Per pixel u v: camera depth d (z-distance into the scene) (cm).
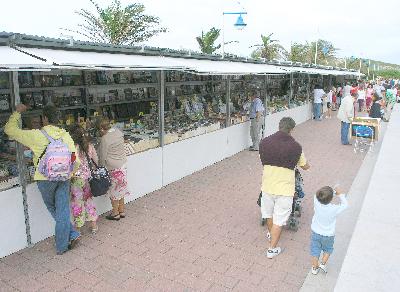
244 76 1139
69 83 638
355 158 988
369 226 561
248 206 637
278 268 445
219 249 488
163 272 431
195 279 418
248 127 1074
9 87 470
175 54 745
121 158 552
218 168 867
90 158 507
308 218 593
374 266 448
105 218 576
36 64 365
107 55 561
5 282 403
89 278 415
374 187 745
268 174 468
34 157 452
